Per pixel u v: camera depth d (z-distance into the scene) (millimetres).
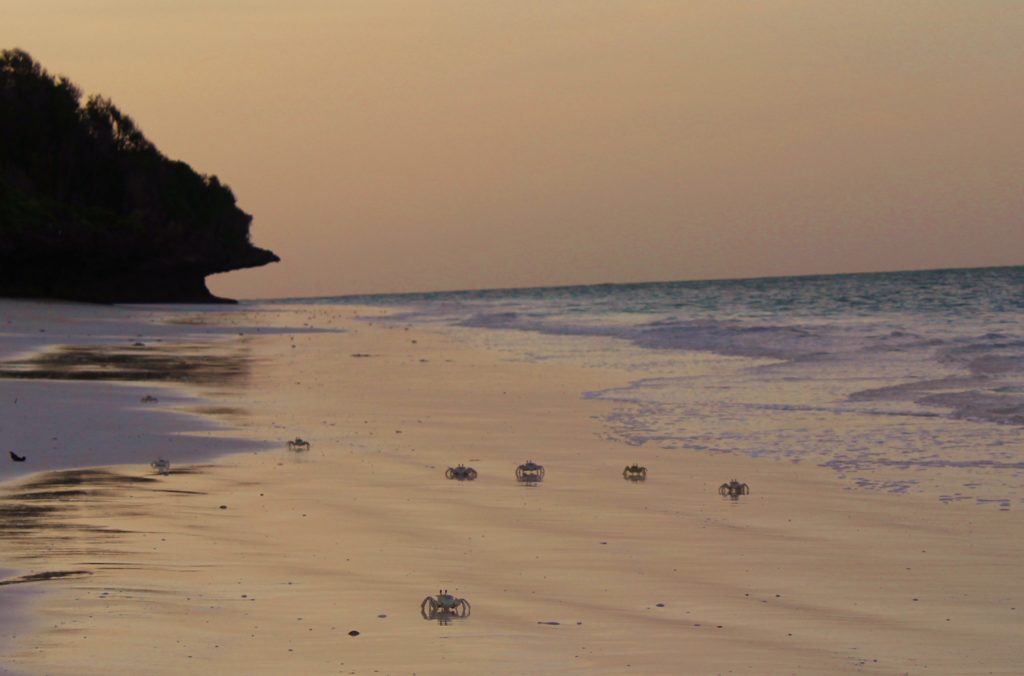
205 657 8156
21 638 8477
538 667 8156
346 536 12547
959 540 12594
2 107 106250
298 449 19047
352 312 101688
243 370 35625
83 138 112250
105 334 52250
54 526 12586
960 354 33000
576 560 11609
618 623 9352
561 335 55844
